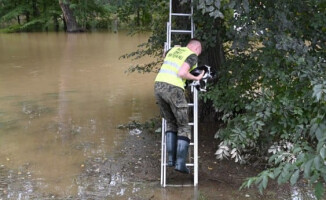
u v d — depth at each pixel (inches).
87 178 201.8
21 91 411.2
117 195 183.0
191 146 236.8
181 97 173.5
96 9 1189.1
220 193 183.9
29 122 300.0
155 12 278.1
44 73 516.7
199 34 207.0
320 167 81.2
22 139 261.9
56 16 1288.1
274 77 187.8
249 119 187.5
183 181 196.9
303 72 170.1
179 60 172.7
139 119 308.7
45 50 758.5
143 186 192.1
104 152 237.8
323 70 174.2
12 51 749.9
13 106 347.9
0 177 203.3
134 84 445.7
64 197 181.5
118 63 585.6
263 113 183.6
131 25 300.7
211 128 265.9
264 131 199.6
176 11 243.3
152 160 224.4
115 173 207.5
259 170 206.8
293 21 187.8
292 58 173.6
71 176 204.4
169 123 184.7
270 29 177.2
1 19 1369.3
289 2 184.5
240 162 211.6
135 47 765.9
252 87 211.3
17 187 191.8
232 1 161.2
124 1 265.6
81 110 336.2
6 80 470.0
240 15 176.7
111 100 373.1
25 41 938.7
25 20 1453.0
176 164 176.9
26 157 230.8
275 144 198.7
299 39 179.8
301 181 193.5
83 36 1039.0
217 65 244.5
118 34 1067.3
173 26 245.9
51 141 258.4
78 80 469.7
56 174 207.2
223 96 217.2
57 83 453.1
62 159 227.6
